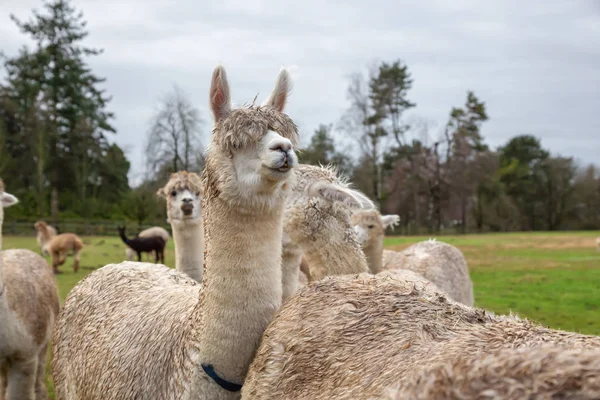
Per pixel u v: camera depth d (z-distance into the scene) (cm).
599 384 167
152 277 474
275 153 327
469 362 195
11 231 4047
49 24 5475
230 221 339
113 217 4997
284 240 488
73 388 443
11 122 5300
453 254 975
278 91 377
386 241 3466
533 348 191
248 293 338
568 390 169
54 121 5356
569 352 182
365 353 257
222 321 335
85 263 2300
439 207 5869
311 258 494
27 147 5209
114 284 471
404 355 238
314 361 275
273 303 345
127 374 379
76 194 5288
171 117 3491
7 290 615
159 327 385
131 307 429
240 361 336
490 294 1470
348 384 248
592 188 6925
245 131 337
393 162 5784
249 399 303
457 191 5931
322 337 282
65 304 498
